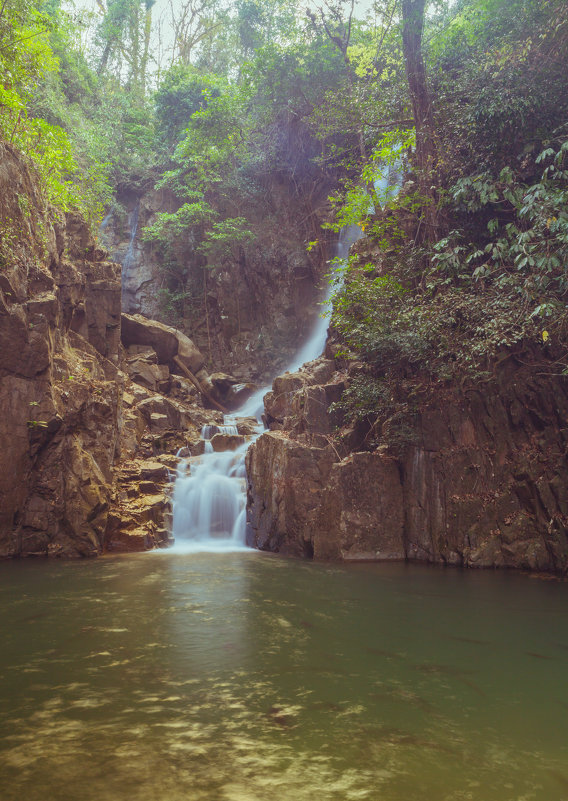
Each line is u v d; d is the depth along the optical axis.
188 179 27.70
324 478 11.59
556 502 9.94
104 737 3.61
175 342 21.91
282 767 3.24
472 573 9.65
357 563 10.61
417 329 11.20
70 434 11.80
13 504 10.96
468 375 10.83
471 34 15.55
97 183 20.81
